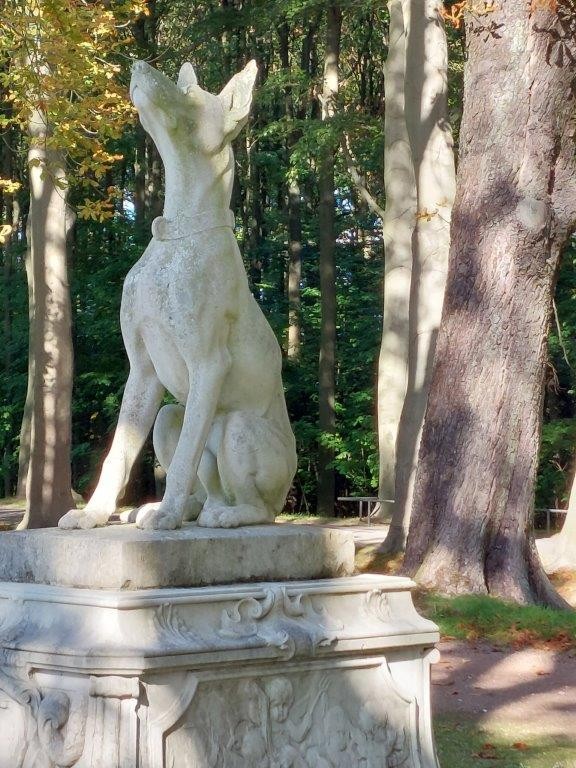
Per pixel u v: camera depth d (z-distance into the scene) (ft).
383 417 59.16
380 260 95.76
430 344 46.88
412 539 36.55
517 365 35.60
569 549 43.09
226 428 16.52
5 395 94.79
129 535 14.56
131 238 84.94
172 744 13.52
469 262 36.09
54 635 13.66
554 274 36.29
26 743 13.69
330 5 67.56
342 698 15.33
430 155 47.50
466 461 35.65
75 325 89.20
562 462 75.61
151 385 16.67
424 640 16.22
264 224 101.50
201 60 82.48
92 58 38.50
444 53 47.98
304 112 93.76
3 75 37.76
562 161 35.76
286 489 17.17
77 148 39.91
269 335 16.99
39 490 55.06
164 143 16.22
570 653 28.68
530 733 21.86
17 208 95.61
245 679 14.34
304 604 15.14
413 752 15.90
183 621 13.84
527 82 35.32
